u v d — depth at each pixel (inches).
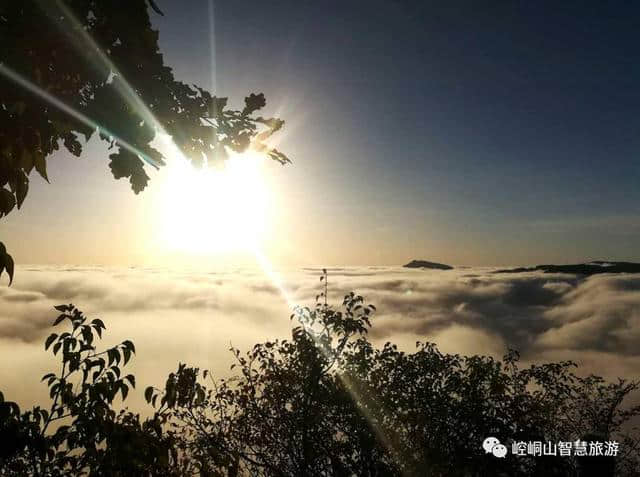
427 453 198.4
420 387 219.1
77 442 98.9
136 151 80.4
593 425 252.5
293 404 222.8
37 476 95.3
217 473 152.8
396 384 220.8
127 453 101.8
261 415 223.3
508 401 216.8
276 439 225.5
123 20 70.6
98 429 99.3
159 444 115.0
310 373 221.1
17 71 62.5
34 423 95.5
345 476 200.7
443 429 202.5
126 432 104.1
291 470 218.7
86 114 73.7
